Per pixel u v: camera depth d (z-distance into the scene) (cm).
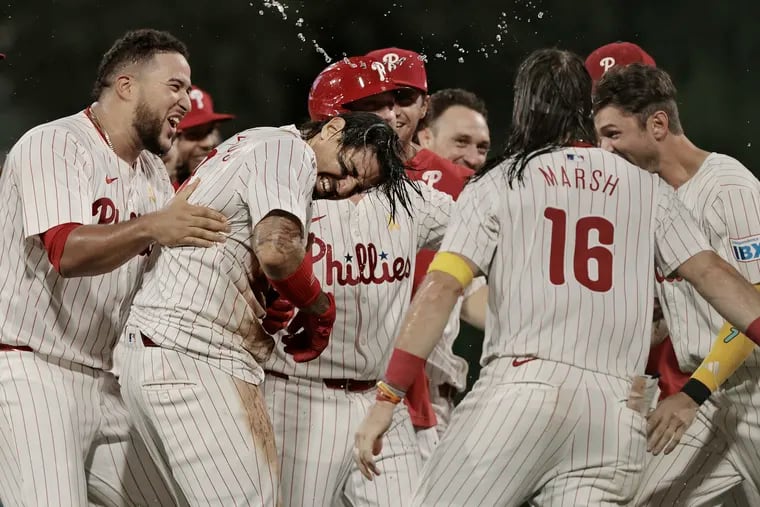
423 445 1575
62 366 1298
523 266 1126
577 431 1100
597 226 1129
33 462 1238
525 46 4731
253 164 1164
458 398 2647
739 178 1355
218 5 4656
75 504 1247
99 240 1166
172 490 1270
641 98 1377
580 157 1150
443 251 1138
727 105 4859
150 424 1194
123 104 1324
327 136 1372
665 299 1410
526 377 1109
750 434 1360
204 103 2261
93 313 1302
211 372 1165
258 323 1198
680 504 1402
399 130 1730
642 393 1148
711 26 4916
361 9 4688
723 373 1226
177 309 1163
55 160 1239
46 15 4594
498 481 1101
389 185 1378
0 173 1314
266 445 1183
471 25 4712
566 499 1111
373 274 1346
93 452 1351
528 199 1130
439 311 1114
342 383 1348
